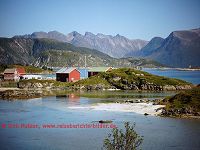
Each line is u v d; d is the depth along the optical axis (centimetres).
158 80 18988
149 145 6100
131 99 13425
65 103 12131
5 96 14412
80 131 7312
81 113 9712
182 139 6531
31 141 6456
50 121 8456
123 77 19438
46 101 12825
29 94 14900
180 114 9194
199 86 12050
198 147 5997
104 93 16350
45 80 19675
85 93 16325
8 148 5972
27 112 9962
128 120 8512
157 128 7525
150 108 10488
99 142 6344
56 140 6525
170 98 11331
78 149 5894
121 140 3872
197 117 8856
